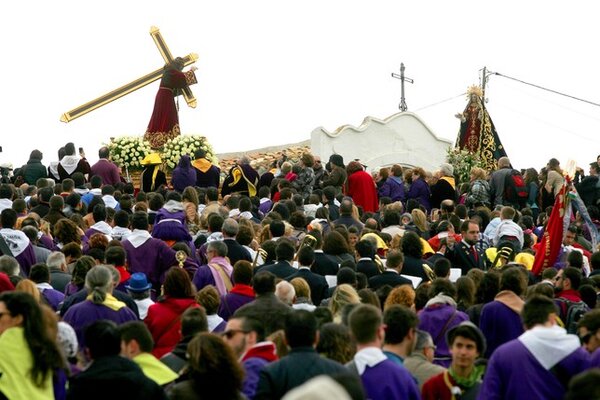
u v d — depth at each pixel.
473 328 13.53
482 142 48.88
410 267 21.11
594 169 38.62
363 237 23.00
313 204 30.12
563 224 24.12
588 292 18.02
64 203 27.70
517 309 16.08
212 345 11.49
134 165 41.50
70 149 36.72
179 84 46.50
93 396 11.73
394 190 36.84
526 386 12.74
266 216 26.94
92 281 15.68
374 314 12.42
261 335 13.66
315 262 20.80
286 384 11.80
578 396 9.32
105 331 11.98
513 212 27.02
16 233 20.80
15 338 12.65
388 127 49.06
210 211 26.53
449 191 36.62
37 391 12.62
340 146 48.16
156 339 16.11
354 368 12.36
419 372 13.98
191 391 11.44
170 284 16.28
